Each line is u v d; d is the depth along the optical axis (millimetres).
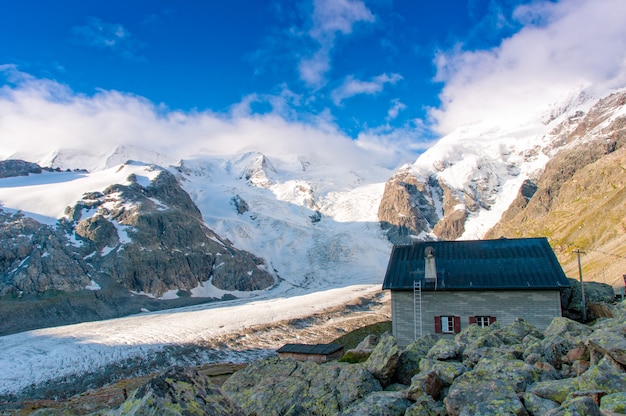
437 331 41719
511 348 19828
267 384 20734
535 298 40250
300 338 100500
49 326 135750
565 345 18219
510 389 14758
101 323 122812
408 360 20969
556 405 13570
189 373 10594
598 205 150125
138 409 9602
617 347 14461
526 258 43562
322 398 18953
